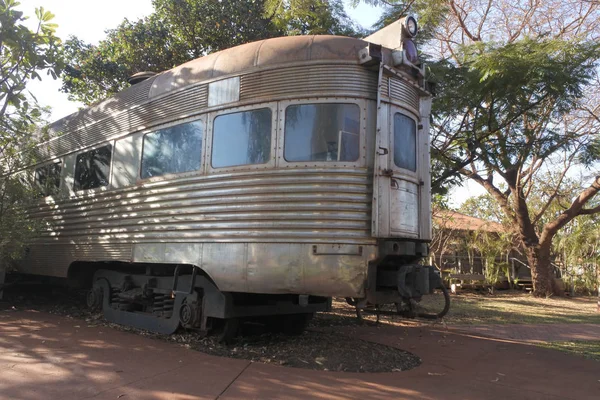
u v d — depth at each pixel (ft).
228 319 18.83
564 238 60.18
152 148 20.68
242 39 40.68
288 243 15.70
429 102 19.08
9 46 22.27
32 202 29.14
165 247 18.97
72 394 12.40
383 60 16.92
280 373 15.19
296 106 16.53
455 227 58.70
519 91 27.32
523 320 33.55
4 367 14.58
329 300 21.43
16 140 28.19
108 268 25.62
